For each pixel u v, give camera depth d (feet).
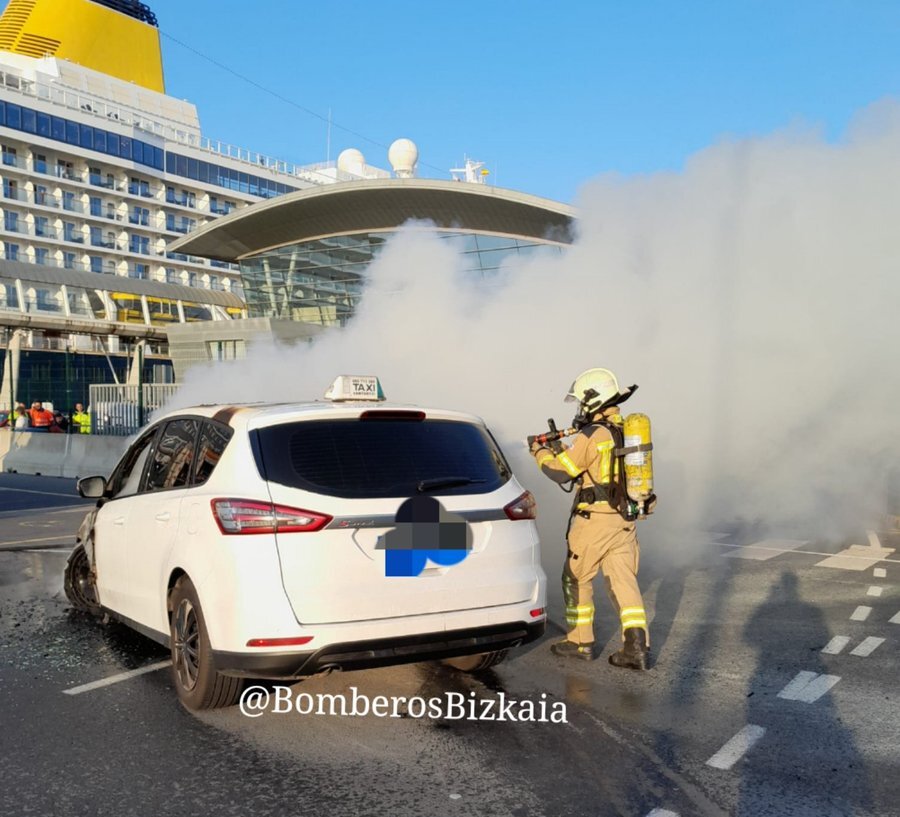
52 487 55.42
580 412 17.57
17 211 212.43
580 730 13.65
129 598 17.01
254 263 109.81
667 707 14.67
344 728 13.74
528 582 14.65
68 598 21.53
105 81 244.83
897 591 23.39
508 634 14.37
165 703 14.96
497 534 14.49
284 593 12.78
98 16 252.83
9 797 11.36
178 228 246.06
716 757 12.59
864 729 13.62
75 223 224.94
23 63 238.27
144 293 111.96
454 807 11.03
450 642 13.76
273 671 12.76
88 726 13.88
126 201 234.38
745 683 15.90
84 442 62.85
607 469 16.89
